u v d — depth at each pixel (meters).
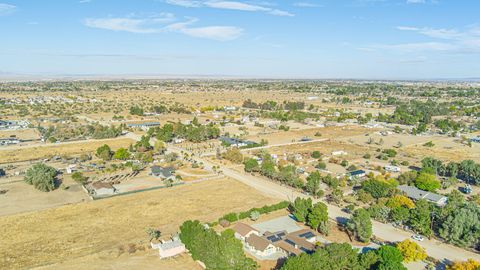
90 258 84.00
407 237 96.31
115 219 106.31
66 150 192.25
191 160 174.25
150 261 82.94
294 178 137.25
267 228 101.38
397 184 132.50
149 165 164.88
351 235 97.25
